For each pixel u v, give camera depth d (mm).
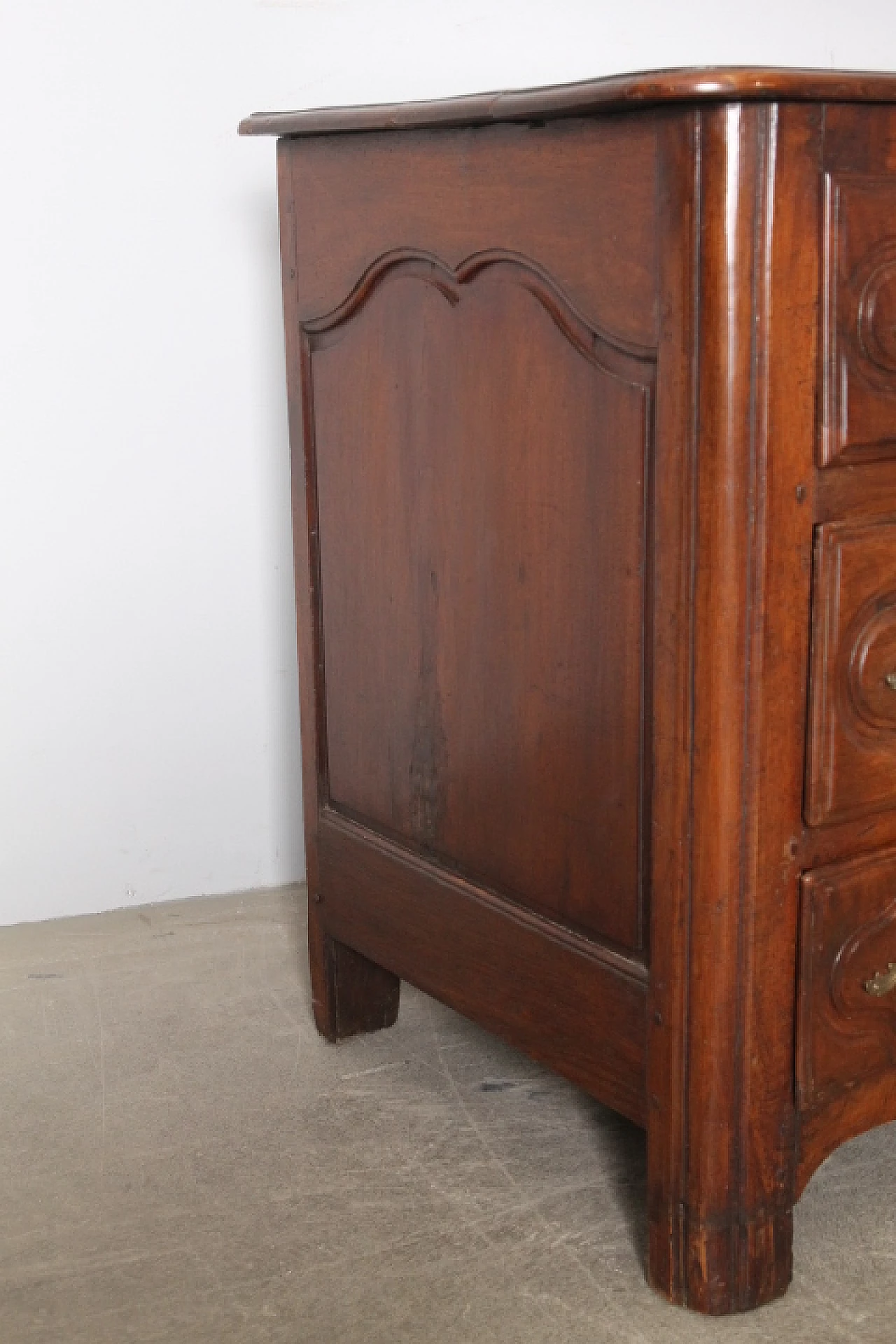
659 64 2168
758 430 1145
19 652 2025
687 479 1167
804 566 1195
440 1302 1338
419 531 1507
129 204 1953
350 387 1575
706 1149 1286
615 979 1354
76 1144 1580
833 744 1241
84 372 1977
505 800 1461
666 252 1146
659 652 1223
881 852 1315
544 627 1365
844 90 1101
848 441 1179
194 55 1942
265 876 2225
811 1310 1325
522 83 2105
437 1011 1874
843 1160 1546
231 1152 1567
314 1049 1778
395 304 1482
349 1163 1545
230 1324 1311
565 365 1283
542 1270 1382
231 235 2008
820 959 1280
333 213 1546
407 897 1628
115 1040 1792
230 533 2094
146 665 2092
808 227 1129
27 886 2104
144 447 2027
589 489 1281
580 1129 1604
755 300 1122
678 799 1233
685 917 1253
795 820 1247
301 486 1685
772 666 1197
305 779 1780
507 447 1368
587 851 1367
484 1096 1674
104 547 2035
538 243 1280
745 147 1098
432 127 1376
